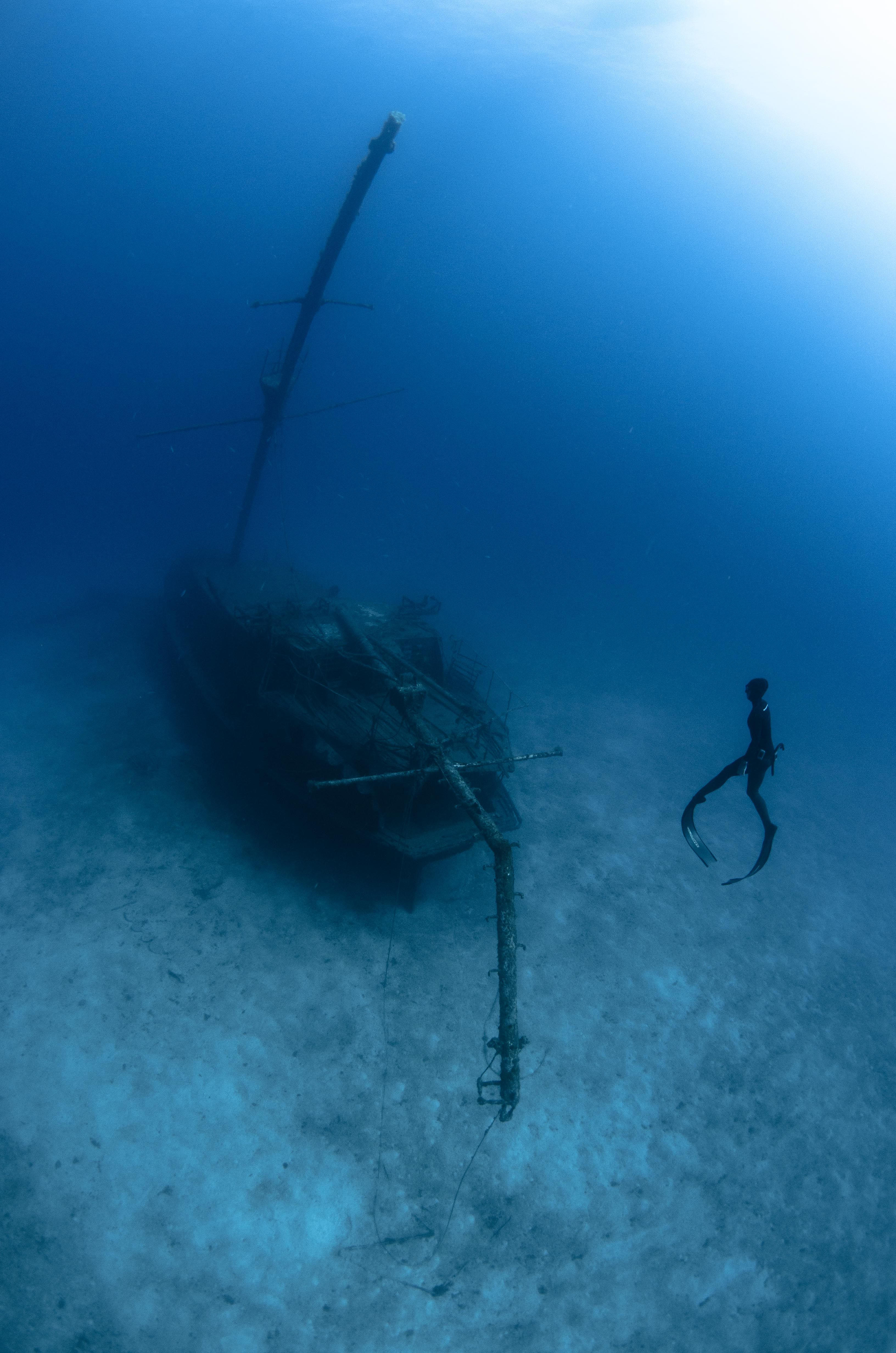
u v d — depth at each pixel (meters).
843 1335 12.44
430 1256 12.47
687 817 5.68
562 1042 16.36
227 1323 11.29
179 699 25.77
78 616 32.03
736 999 18.47
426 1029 16.02
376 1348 11.37
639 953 19.12
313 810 17.91
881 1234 14.05
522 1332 11.85
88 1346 10.74
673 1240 13.32
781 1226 13.82
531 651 37.50
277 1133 13.68
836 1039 18.02
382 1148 13.77
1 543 46.94
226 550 48.53
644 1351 11.91
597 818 24.05
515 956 9.28
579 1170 14.06
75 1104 13.53
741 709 33.81
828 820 26.80
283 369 23.66
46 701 25.14
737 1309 12.59
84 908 17.41
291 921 17.84
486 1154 13.98
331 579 45.25
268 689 19.77
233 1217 12.45
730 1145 15.04
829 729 34.12
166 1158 13.02
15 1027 14.64
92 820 20.00
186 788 21.64
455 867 20.56
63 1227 11.91
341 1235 12.52
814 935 21.12
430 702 20.30
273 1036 15.28
